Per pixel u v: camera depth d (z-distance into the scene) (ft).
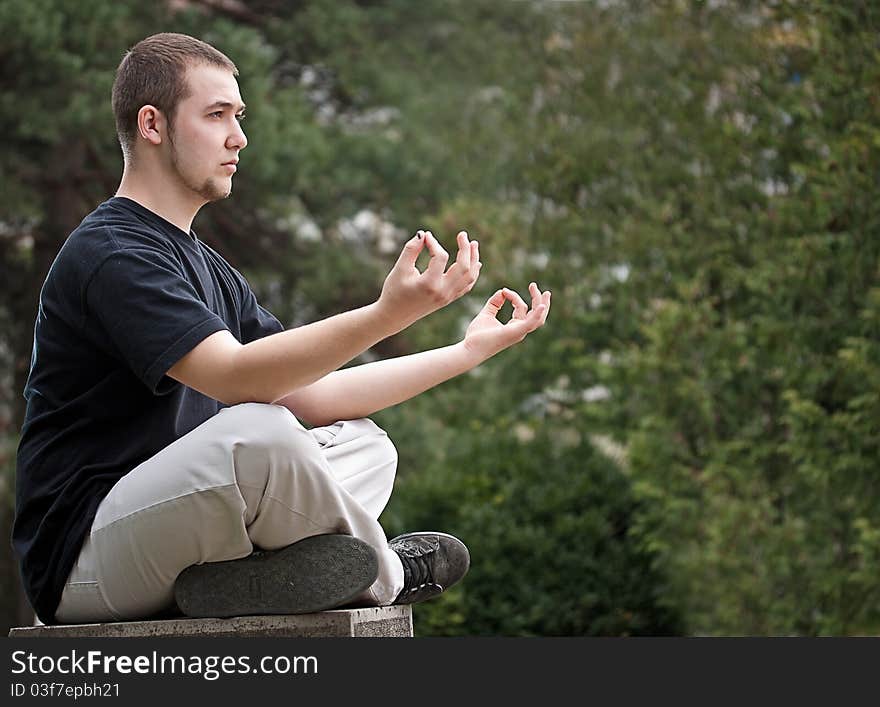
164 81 16.30
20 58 52.65
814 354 40.68
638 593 41.78
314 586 15.38
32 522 16.34
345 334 14.42
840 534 41.01
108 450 16.01
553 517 42.34
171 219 16.60
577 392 50.57
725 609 41.37
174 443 15.20
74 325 15.53
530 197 54.75
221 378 14.65
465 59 68.18
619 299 48.21
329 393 17.70
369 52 67.67
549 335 50.44
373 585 16.03
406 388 17.76
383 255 71.00
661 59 49.37
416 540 17.34
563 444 47.60
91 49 53.57
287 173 60.13
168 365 14.64
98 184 61.98
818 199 40.32
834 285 40.96
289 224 69.05
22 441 16.46
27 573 16.31
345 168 65.31
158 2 57.77
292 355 14.44
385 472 17.40
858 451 38.52
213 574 15.62
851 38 40.57
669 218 47.39
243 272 65.72
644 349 45.57
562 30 55.16
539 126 53.11
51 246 60.64
